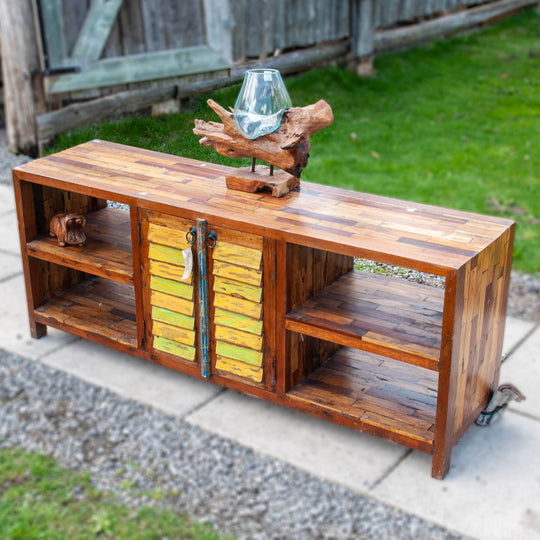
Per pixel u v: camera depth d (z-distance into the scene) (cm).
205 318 312
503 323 308
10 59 604
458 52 901
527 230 520
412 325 288
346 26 778
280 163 304
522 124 704
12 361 371
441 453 279
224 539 266
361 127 684
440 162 623
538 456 300
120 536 271
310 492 285
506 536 261
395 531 266
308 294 307
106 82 630
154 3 629
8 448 317
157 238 311
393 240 271
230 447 311
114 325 360
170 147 372
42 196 366
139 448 313
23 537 271
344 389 312
